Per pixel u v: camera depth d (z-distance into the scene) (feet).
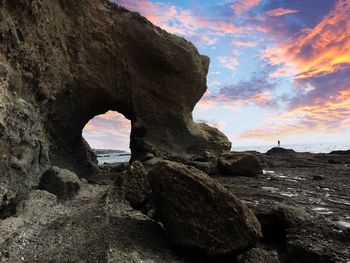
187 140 121.29
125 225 43.45
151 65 119.03
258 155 184.75
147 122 117.50
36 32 68.49
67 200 58.75
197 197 38.09
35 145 57.52
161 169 40.93
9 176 47.06
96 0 113.91
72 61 102.63
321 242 34.73
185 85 125.18
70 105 100.48
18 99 53.11
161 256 35.78
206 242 36.06
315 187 75.00
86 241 37.37
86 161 108.06
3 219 43.47
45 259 32.78
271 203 56.75
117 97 113.70
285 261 35.32
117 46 113.50
